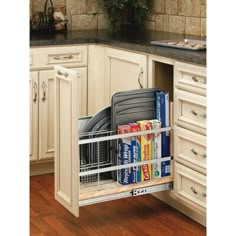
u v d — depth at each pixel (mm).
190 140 2834
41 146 3781
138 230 2930
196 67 2734
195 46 3021
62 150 2826
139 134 2881
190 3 3980
